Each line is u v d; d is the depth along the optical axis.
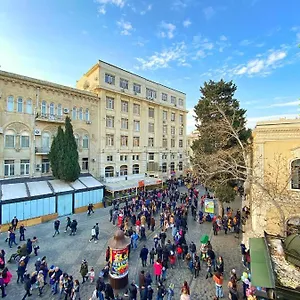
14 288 10.27
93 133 29.16
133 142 34.81
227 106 20.20
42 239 15.84
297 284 5.60
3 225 17.39
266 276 6.48
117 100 31.88
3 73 21.19
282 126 13.60
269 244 8.04
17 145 22.41
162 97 40.78
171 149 42.56
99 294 9.09
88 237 16.22
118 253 10.44
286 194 12.88
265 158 14.10
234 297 8.99
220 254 13.82
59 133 23.92
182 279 11.27
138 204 22.62
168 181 37.41
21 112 22.64
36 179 23.28
